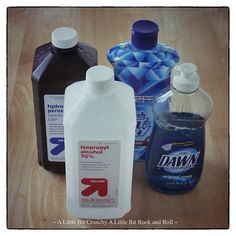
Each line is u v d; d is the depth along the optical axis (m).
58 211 1.06
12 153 1.15
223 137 1.19
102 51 1.30
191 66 0.97
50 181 1.11
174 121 1.00
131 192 1.09
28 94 1.25
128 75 1.04
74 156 0.95
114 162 0.95
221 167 1.14
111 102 0.90
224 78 1.28
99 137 0.92
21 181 1.11
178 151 1.02
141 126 1.09
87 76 0.90
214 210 1.07
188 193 1.09
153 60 1.03
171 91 1.02
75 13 1.40
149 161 1.06
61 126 1.05
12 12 1.40
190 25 1.38
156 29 1.02
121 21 1.38
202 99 1.04
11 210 1.06
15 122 1.21
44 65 0.99
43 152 1.09
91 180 0.98
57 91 1.00
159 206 1.07
